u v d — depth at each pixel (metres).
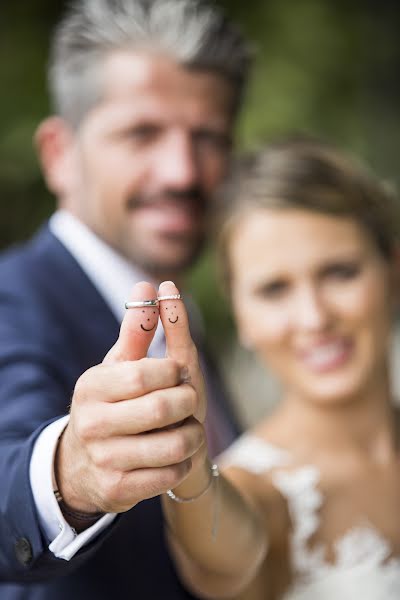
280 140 1.26
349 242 1.17
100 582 1.09
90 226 1.33
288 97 2.68
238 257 1.20
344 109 2.86
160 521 1.13
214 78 1.36
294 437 1.19
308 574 1.13
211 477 0.88
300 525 1.14
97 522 0.83
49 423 0.85
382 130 2.94
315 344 1.16
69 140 1.39
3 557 0.87
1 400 1.01
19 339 1.09
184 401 0.74
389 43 2.98
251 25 2.75
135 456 0.74
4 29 2.52
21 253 1.26
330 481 1.16
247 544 0.96
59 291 1.21
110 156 1.32
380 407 1.21
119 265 1.32
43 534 0.83
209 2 1.37
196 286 2.42
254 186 1.19
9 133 2.44
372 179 1.24
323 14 2.85
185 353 0.77
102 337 1.20
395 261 1.23
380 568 1.13
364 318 1.17
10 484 0.85
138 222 1.33
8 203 2.45
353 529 1.14
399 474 1.19
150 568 1.11
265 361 1.21
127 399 0.74
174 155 1.33
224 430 1.40
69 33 1.36
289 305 1.17
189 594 1.14
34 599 1.08
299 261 1.16
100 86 1.33
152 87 1.32
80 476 0.78
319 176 1.18
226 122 1.38
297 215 1.17
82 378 0.75
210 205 1.25
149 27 1.33
